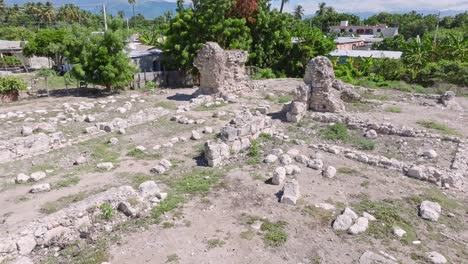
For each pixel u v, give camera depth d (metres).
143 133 14.85
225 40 28.62
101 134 14.79
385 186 9.77
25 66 44.22
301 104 16.02
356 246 7.02
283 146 12.98
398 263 6.49
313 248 6.95
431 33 56.97
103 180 10.02
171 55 28.16
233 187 9.52
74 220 7.41
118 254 6.73
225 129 12.12
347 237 7.31
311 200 8.81
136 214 8.07
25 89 23.14
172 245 7.00
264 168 10.84
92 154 12.37
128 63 24.23
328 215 8.13
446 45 37.00
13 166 11.32
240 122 12.84
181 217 8.02
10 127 15.38
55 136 13.18
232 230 7.50
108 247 6.96
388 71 32.50
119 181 9.95
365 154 11.90
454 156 12.22
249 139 12.98
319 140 14.03
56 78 30.58
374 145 13.41
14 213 8.13
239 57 22.34
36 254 6.80
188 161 11.55
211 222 7.81
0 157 11.58
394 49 58.16
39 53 41.34
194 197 8.98
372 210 8.38
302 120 16.16
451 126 15.84
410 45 39.75
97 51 22.84
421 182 10.30
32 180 10.12
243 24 29.53
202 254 6.72
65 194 9.13
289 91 23.50
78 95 23.48
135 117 16.31
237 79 22.61
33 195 9.12
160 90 25.28
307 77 17.55
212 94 21.41
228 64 21.69
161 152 12.40
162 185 9.69
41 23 72.44
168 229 7.55
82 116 16.92
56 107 19.59
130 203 8.20
